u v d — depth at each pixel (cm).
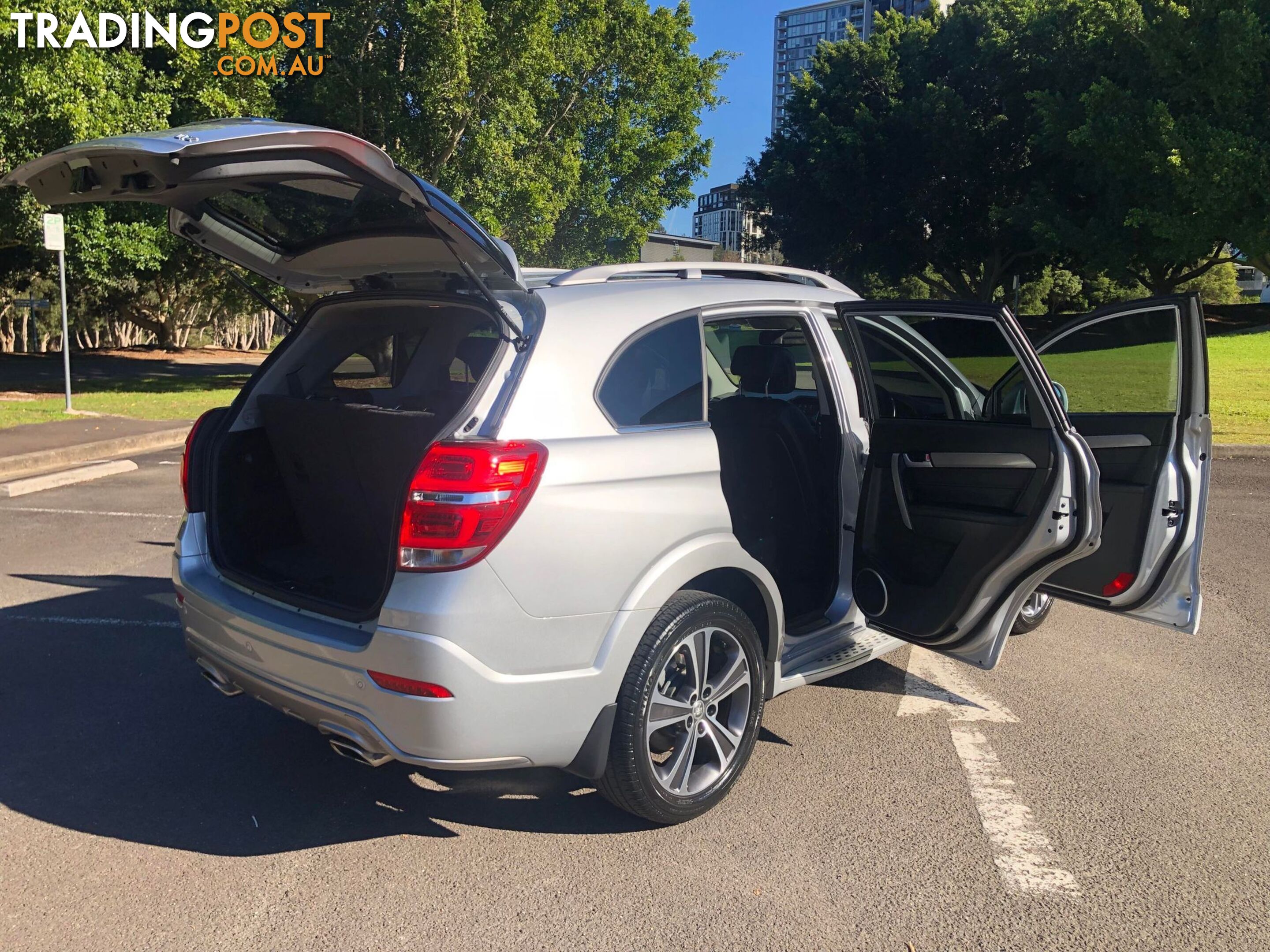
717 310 351
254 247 354
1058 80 3259
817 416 450
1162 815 330
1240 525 790
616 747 299
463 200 2034
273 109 1970
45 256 1986
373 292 354
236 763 370
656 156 2795
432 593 264
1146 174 2144
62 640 504
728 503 415
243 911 276
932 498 353
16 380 2286
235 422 360
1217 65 1892
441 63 1877
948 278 4372
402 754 274
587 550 282
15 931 265
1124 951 259
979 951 259
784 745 386
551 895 283
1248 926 269
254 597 318
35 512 816
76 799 341
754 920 272
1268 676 463
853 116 3784
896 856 305
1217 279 6350
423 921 271
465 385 329
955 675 465
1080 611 574
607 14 2531
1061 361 406
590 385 300
